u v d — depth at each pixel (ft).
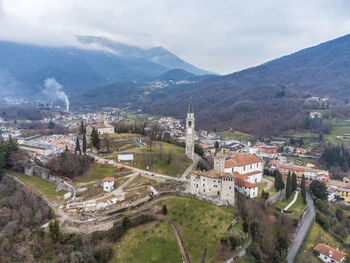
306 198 477.77
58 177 447.83
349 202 517.55
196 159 561.84
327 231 400.88
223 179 366.84
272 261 307.78
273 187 474.90
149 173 456.86
